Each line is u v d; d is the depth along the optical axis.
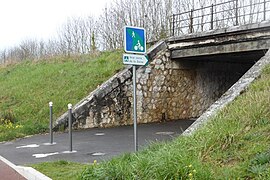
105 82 16.03
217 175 4.78
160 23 26.09
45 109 16.05
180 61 18.08
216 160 5.36
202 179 4.59
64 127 14.39
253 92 8.19
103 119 15.36
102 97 15.41
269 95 7.25
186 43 16.75
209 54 15.80
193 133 6.69
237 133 5.95
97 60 19.91
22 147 10.88
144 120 16.70
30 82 19.72
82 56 22.00
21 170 7.44
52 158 8.73
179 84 18.05
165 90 17.50
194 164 4.88
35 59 25.14
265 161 4.76
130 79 16.30
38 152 9.78
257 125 6.30
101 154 8.95
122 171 5.12
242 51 14.47
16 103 17.53
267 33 13.45
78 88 17.25
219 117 7.22
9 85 20.39
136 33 7.19
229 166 5.07
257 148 5.27
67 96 16.88
